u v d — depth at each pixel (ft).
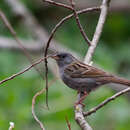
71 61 33.35
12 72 43.86
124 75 48.80
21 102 40.42
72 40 50.67
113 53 50.57
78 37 50.98
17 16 52.70
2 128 37.83
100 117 40.42
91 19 52.90
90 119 40.45
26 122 38.65
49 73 44.96
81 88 32.55
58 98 39.99
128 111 40.42
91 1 55.67
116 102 40.93
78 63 32.68
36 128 38.81
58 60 33.63
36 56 50.85
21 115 38.63
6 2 53.21
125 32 52.85
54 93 40.52
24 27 52.75
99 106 27.53
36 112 39.34
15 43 49.06
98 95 40.24
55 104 39.45
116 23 53.16
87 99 40.22
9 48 48.85
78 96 31.99
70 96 40.04
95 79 31.91
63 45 49.96
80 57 48.24
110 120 40.32
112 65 47.39
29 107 39.27
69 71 32.68
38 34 52.06
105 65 46.98
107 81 31.60
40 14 55.11
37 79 42.42
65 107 39.17
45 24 54.85
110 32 52.75
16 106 39.75
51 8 54.90
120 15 54.08
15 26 52.70
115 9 54.29
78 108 27.84
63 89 40.91
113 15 53.93
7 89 41.22
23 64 45.19
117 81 31.01
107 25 53.11
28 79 42.29
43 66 44.29
